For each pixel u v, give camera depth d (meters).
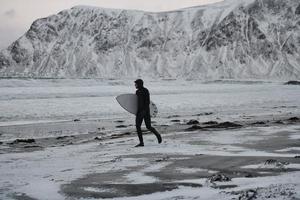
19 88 89.75
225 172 9.08
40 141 20.61
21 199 7.56
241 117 32.41
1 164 12.12
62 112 40.12
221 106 48.16
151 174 9.30
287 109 42.06
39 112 39.94
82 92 77.94
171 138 17.42
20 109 42.62
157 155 12.36
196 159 11.09
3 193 8.06
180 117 34.53
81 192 7.86
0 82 101.38
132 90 92.12
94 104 50.31
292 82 174.00
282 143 14.22
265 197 6.07
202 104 51.03
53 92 76.12
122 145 16.00
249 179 7.95
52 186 8.50
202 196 6.79
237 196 6.42
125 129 25.66
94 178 9.18
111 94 73.75
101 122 31.36
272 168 9.18
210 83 177.75
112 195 7.51
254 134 17.66
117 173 9.68
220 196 6.62
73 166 11.18
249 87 130.25
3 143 20.00
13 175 10.05
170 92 87.44
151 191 7.63
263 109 42.72
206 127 22.81
